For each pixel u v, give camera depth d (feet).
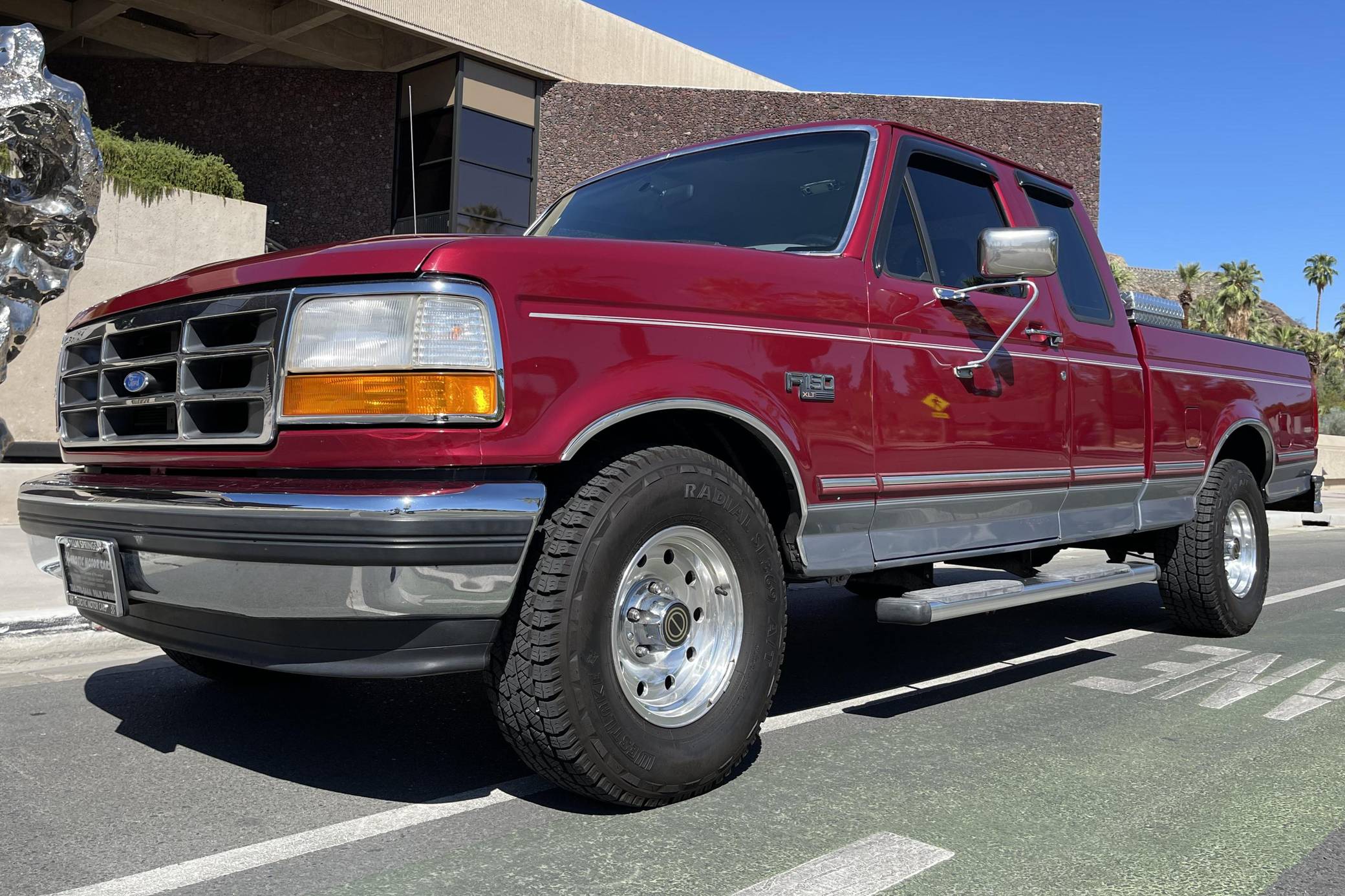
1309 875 8.06
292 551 8.01
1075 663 16.11
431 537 7.86
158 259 43.32
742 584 9.87
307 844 8.46
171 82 72.69
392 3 64.08
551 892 7.54
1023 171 15.33
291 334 8.52
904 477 11.66
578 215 14.61
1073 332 14.73
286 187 72.38
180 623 9.29
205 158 45.78
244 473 8.90
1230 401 18.34
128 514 9.03
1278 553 35.40
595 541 8.65
